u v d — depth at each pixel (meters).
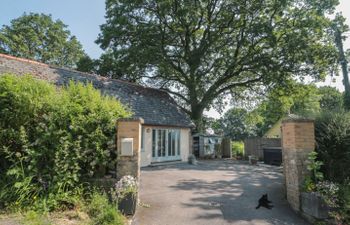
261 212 6.46
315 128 7.09
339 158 6.57
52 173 6.17
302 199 6.26
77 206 5.84
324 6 19.25
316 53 18.73
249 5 19.95
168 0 19.77
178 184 9.34
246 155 22.77
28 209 5.57
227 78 23.31
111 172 6.76
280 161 16.11
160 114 17.88
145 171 12.87
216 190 8.45
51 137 6.24
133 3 20.70
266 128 53.41
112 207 5.70
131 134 6.66
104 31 21.67
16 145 6.25
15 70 13.20
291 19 19.95
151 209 6.45
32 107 6.32
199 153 23.38
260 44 21.09
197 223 5.71
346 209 5.63
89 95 7.02
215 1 20.97
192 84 23.05
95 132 6.57
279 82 20.36
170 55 22.55
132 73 22.50
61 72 15.55
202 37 23.05
